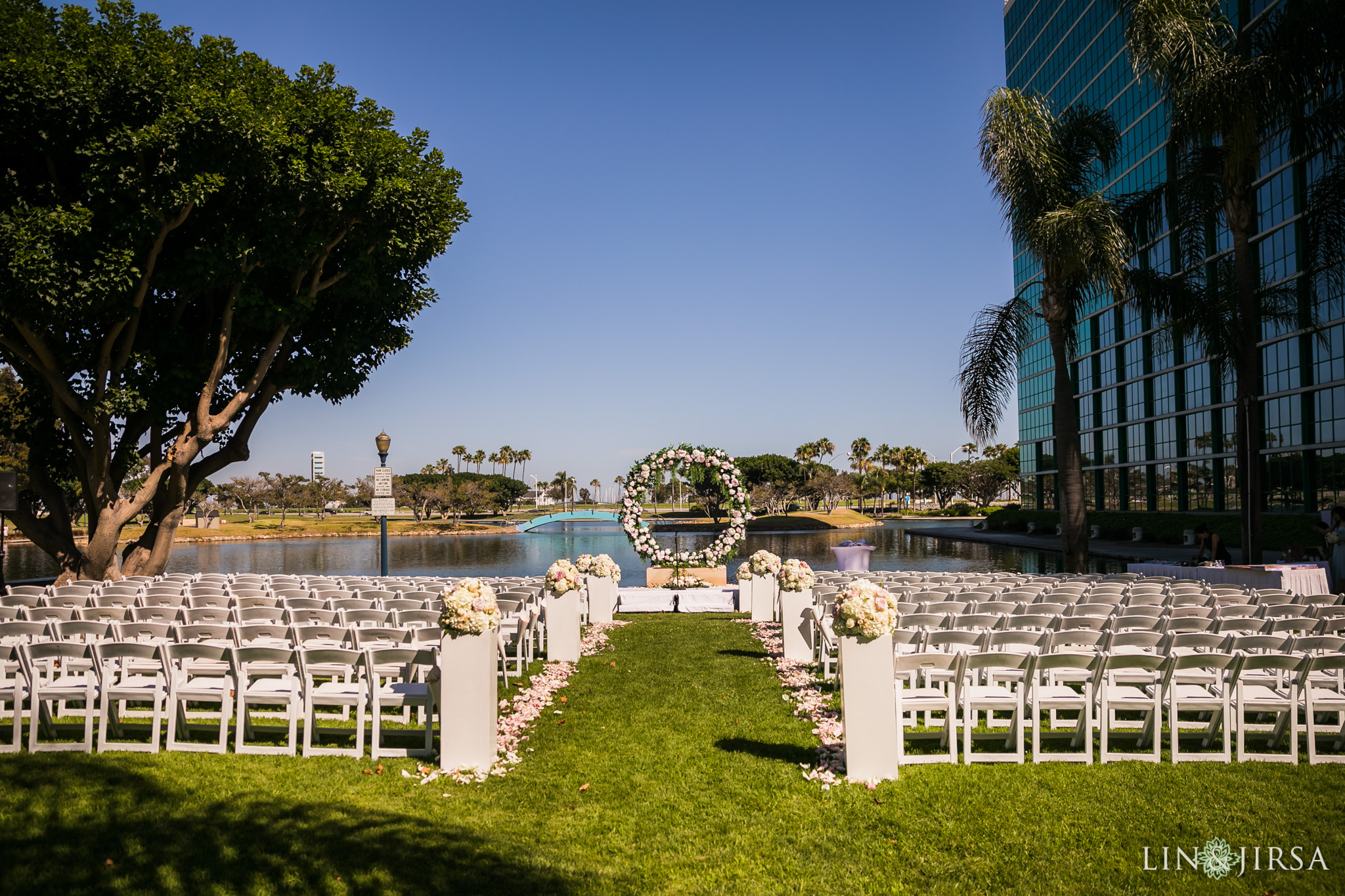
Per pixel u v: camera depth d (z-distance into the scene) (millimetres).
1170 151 16734
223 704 5867
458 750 5629
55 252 11930
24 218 11812
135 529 62812
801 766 5723
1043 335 54594
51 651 5762
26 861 4047
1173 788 5160
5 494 13734
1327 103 15203
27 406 15953
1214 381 37000
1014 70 59500
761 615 13750
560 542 63969
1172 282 15977
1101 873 4066
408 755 5957
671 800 5094
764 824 4715
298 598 8812
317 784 5301
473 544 61625
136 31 13000
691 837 4547
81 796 4914
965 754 5691
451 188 16062
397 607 8727
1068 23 49844
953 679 5684
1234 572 13508
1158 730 5656
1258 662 5555
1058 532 45781
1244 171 15195
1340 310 27797
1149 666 5582
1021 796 5062
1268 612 7617
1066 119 16781
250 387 15461
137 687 6098
